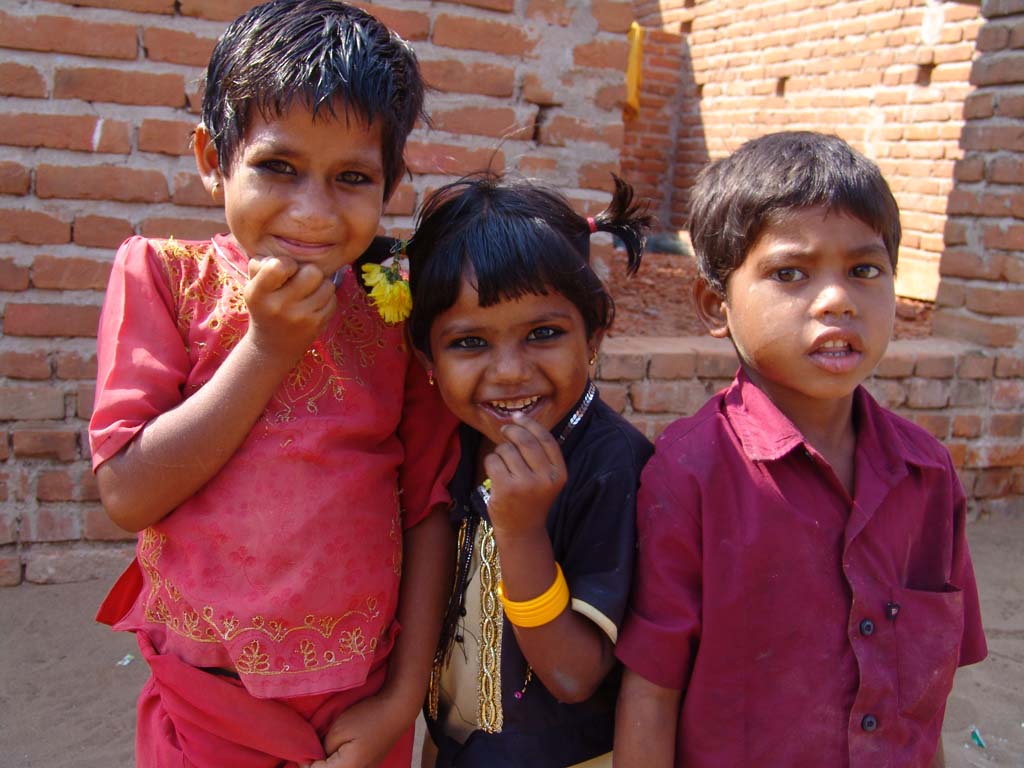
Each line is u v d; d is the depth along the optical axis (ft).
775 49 23.62
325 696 4.86
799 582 4.66
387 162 4.68
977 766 8.51
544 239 4.72
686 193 27.53
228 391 4.43
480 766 5.11
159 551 4.81
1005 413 13.51
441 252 4.82
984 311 13.51
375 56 4.44
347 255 4.52
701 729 4.75
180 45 9.87
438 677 5.53
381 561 4.91
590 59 11.30
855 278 4.67
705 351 12.10
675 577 4.75
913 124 19.57
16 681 8.89
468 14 10.73
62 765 7.88
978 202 13.51
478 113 10.99
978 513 13.75
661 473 4.86
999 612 11.09
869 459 4.91
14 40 9.45
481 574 5.20
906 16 19.66
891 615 4.73
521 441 4.48
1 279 9.86
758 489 4.72
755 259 4.76
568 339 4.86
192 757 4.81
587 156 11.55
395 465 5.17
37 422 10.18
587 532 4.92
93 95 9.75
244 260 4.87
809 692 4.64
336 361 4.86
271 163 4.33
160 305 4.75
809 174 4.65
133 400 4.54
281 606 4.57
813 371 4.64
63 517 10.39
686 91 27.43
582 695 4.82
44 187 9.79
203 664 4.72
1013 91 12.93
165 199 10.16
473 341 4.85
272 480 4.63
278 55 4.23
